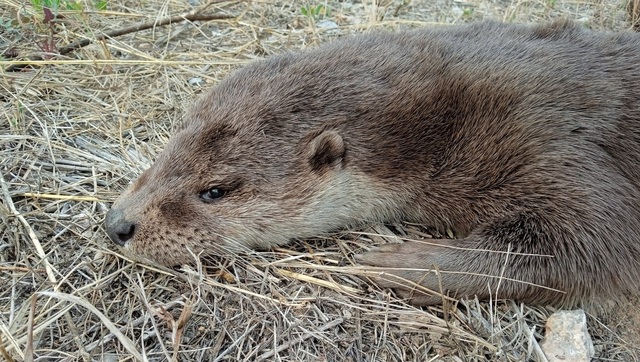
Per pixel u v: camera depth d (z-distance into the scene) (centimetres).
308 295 32
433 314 32
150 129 43
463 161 34
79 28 53
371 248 35
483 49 37
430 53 37
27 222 34
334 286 32
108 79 48
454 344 31
